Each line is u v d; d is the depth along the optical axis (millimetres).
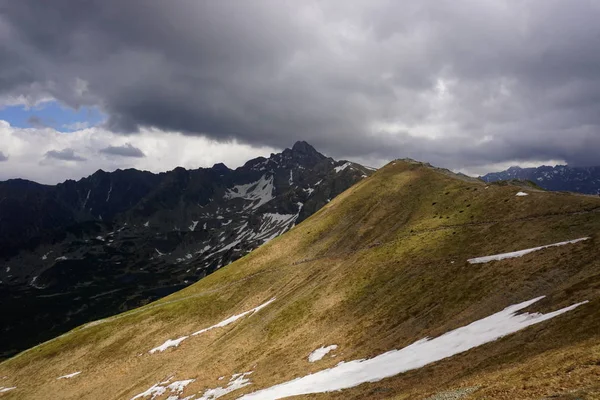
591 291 42250
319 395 48125
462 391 30875
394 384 42344
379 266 92125
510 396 25641
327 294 90812
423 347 50750
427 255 85625
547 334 37094
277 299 103562
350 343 65500
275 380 62719
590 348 28875
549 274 54531
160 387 80875
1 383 118312
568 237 65938
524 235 74312
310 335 76438
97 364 109750
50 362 120500
